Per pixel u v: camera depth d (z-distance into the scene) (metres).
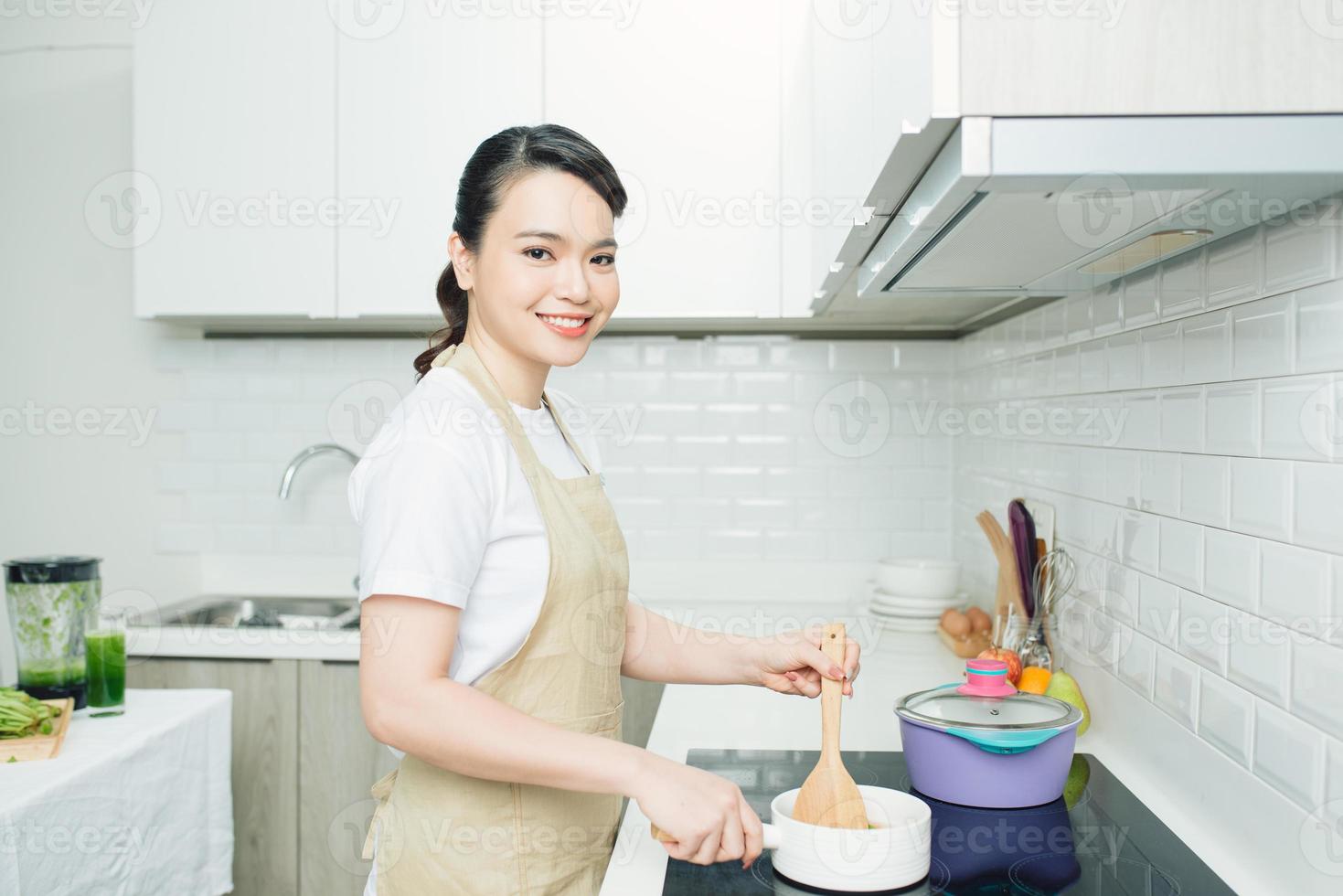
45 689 1.75
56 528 2.80
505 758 0.93
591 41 2.32
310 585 2.73
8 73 2.78
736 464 2.74
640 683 2.30
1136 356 1.42
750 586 2.74
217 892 1.85
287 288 2.36
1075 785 1.32
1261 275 1.06
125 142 2.76
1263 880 1.04
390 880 1.16
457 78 2.32
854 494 2.74
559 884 1.14
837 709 1.11
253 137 2.35
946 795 1.25
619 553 1.27
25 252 2.79
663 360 2.74
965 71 0.83
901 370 2.72
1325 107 0.81
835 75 1.57
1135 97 0.82
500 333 1.14
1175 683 1.29
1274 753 1.04
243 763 2.26
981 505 2.42
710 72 2.31
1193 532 1.24
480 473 1.04
